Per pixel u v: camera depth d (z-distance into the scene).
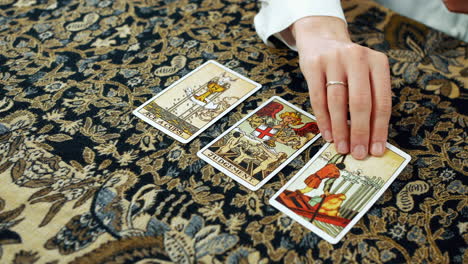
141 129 1.11
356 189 0.98
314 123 1.12
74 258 0.89
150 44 1.34
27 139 1.10
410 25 1.38
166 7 1.46
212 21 1.41
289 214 0.95
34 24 1.42
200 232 0.93
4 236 0.92
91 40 1.36
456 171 1.02
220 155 1.06
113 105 1.17
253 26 1.39
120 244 0.91
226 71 1.25
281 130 1.10
